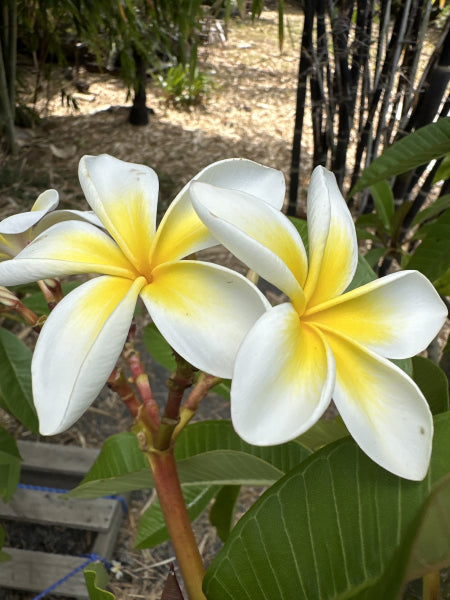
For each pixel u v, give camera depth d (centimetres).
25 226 15
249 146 137
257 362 11
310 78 67
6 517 61
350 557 14
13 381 41
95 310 13
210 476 21
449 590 18
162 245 14
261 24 210
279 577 15
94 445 70
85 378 12
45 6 105
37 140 133
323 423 20
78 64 163
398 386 13
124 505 64
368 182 27
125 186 15
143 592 58
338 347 13
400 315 14
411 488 14
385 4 57
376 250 49
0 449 36
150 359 80
